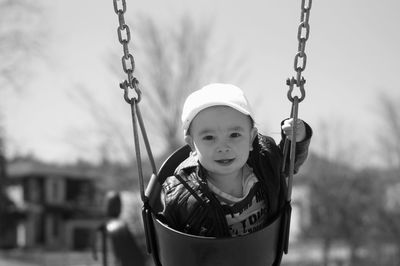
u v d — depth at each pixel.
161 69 23.09
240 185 2.99
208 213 2.93
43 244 48.38
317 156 33.38
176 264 2.94
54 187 49.50
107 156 24.31
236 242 2.85
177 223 3.00
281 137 3.17
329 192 31.95
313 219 32.94
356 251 31.81
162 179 3.19
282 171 3.05
